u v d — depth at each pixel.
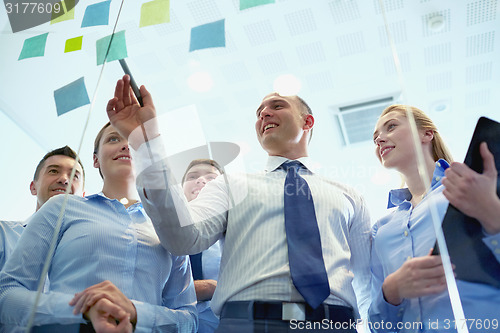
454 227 1.27
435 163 1.62
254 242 1.31
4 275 1.25
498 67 2.37
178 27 2.46
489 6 2.34
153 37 2.45
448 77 2.36
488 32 2.35
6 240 1.61
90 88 2.32
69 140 2.24
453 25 2.38
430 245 1.29
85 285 1.25
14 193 2.15
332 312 1.16
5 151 2.21
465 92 2.38
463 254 1.23
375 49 2.34
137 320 1.21
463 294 1.19
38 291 1.19
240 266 1.28
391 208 1.60
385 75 2.27
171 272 1.45
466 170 1.32
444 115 2.38
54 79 2.33
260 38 2.41
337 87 2.26
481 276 1.19
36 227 1.35
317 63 2.33
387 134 1.67
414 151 1.61
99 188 1.90
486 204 1.27
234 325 1.16
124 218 1.44
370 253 1.43
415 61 2.38
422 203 1.42
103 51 1.91
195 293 1.54
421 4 2.35
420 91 2.40
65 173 1.80
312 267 1.20
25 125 2.27
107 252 1.32
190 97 2.34
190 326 1.39
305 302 1.16
